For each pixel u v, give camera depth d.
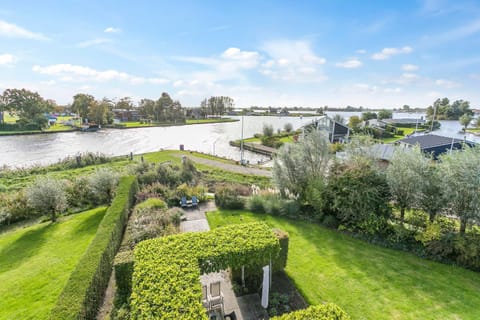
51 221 11.12
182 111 82.50
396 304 6.50
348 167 10.87
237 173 21.28
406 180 9.41
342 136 37.59
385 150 16.47
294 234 10.09
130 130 57.28
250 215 11.93
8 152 29.89
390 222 10.05
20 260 8.15
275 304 6.39
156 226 8.99
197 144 40.28
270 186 16.36
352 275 7.62
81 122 63.66
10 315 5.79
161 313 4.04
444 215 9.29
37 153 29.58
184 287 4.60
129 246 8.14
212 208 12.78
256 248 5.90
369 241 9.58
